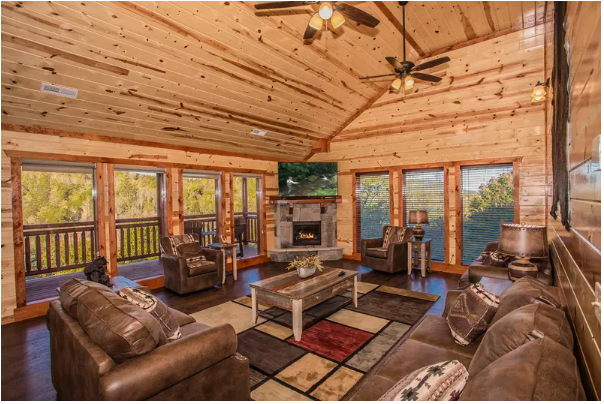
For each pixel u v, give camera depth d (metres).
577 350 1.36
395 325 3.39
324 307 3.93
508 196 5.14
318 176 6.79
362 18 2.73
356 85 5.56
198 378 1.68
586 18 1.19
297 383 2.37
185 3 3.05
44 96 3.43
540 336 1.22
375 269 5.63
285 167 6.72
